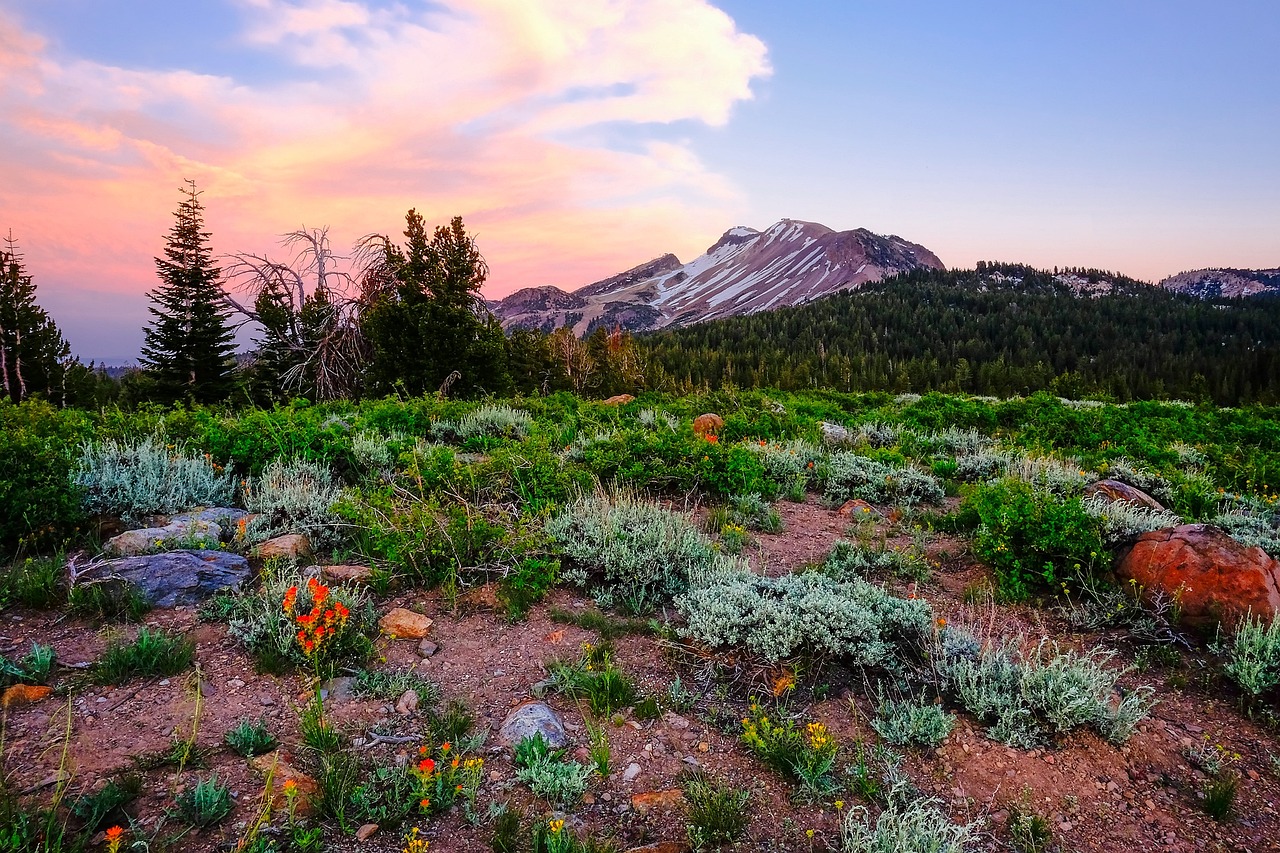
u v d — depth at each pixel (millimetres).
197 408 12523
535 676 4203
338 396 25641
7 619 4090
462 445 11281
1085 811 3324
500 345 27641
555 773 3205
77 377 39750
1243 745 3900
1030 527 5832
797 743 3553
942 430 15094
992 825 3199
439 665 4250
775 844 2971
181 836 2592
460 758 3299
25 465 5281
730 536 6648
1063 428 14414
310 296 27812
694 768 3428
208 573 4762
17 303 37188
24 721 3186
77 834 2512
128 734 3191
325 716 3545
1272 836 3227
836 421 16766
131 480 6172
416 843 2654
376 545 5492
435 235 28125
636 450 8984
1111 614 5164
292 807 2641
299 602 4332
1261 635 4469
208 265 31734
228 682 3746
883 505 8836
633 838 2924
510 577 5328
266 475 7039
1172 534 5379
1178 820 3305
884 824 3078
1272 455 11883
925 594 5773
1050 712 3854
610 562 5512
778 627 4316
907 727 3707
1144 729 3980
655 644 4676
